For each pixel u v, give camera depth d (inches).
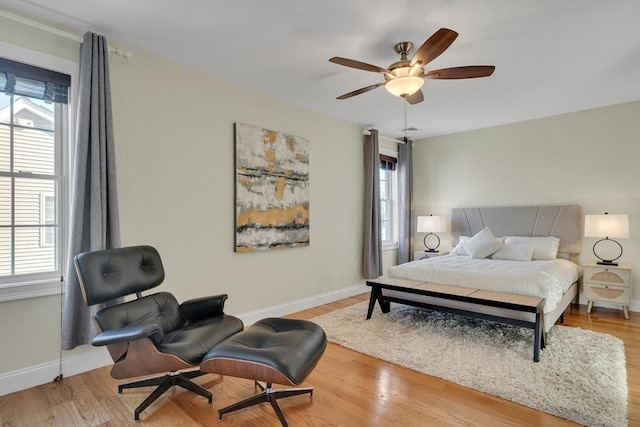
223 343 75.1
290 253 158.2
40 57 91.0
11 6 85.7
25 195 91.4
